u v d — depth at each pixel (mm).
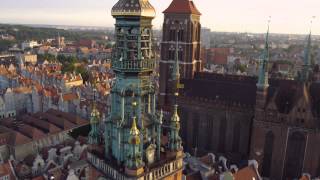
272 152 104688
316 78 155000
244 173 79375
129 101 46406
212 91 123188
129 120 46469
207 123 122875
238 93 118375
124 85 46156
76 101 171875
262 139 105500
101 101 174375
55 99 180750
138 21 43906
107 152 48656
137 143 43000
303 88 99000
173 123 49188
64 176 94250
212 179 81812
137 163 43281
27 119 146875
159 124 48000
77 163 105500
